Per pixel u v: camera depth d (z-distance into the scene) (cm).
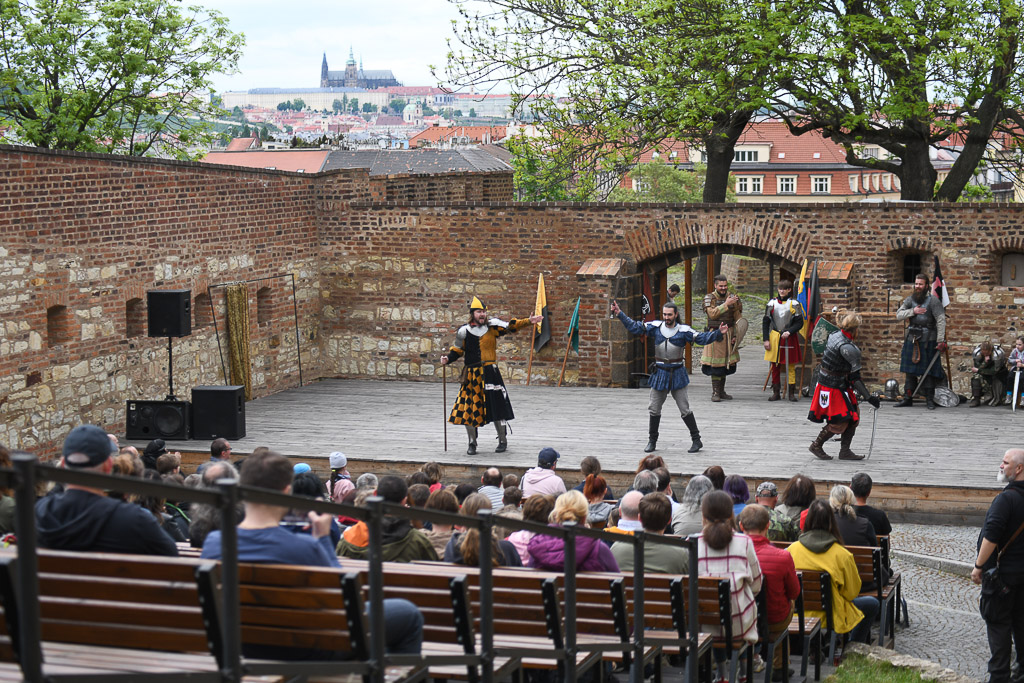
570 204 2036
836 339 1420
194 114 3262
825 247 1934
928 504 1340
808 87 2502
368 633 414
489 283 2102
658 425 1534
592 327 2019
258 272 2016
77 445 454
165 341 1783
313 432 1681
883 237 1908
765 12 2378
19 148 1478
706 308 1844
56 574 351
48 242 1538
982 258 1869
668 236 2002
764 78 2428
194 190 1839
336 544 735
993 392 1791
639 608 603
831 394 1423
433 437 1642
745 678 749
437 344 2147
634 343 2059
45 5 2903
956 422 1669
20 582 272
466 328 1504
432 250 2125
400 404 1914
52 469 273
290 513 546
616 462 1452
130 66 2995
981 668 952
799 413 1756
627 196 6244
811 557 845
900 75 2439
